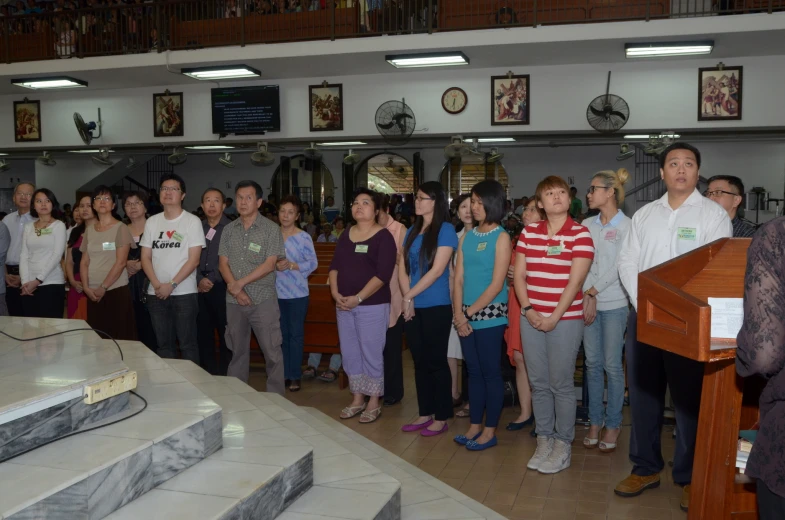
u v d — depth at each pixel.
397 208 14.12
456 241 4.06
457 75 10.20
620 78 9.62
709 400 2.07
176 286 4.48
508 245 3.71
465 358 3.93
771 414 1.53
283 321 5.13
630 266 3.12
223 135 11.21
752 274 1.51
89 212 5.18
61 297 5.21
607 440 3.81
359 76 10.58
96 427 2.20
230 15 10.55
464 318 3.79
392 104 9.97
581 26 8.53
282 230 5.14
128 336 4.83
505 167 14.62
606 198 3.81
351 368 4.44
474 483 3.34
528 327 3.53
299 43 9.52
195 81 11.12
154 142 11.52
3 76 10.73
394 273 4.70
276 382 4.43
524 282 3.54
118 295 4.77
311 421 3.89
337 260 4.41
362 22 9.93
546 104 9.89
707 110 9.32
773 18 7.95
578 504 3.09
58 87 11.34
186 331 4.54
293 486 2.35
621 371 3.78
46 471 1.85
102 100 11.74
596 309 3.81
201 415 2.34
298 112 10.87
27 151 12.80
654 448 3.23
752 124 9.20
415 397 5.04
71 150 12.48
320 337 5.48
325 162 15.67
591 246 3.38
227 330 4.41
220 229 4.94
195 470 2.24
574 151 14.25
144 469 2.06
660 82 9.48
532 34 8.70
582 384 4.52
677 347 1.85
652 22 8.30
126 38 11.00
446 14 9.45
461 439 3.94
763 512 1.56
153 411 2.38
